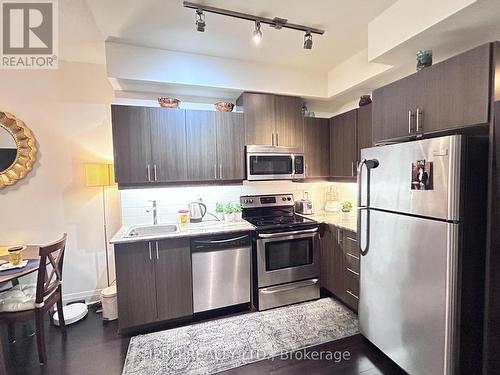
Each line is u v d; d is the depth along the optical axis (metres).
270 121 2.98
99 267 2.88
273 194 3.33
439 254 1.45
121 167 2.46
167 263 2.35
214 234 2.48
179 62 2.52
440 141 1.43
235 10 1.90
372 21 2.06
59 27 2.14
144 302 2.30
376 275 1.91
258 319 2.46
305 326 2.34
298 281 2.78
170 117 2.60
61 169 2.72
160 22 2.02
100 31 2.16
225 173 2.82
